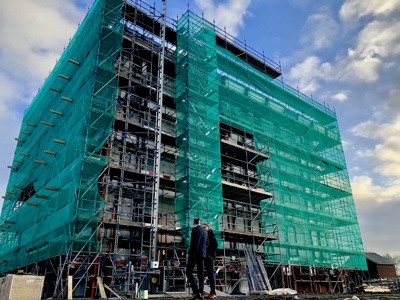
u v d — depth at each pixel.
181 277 20.95
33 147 29.72
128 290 16.97
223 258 23.22
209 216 22.70
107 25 23.69
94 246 18.62
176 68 28.02
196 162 23.55
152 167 24.08
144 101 25.69
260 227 28.41
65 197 19.75
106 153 21.44
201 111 25.80
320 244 31.31
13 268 24.70
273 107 33.66
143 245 19.94
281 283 26.16
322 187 34.44
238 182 29.03
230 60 31.69
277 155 31.48
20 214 26.89
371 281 33.91
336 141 39.75
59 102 26.92
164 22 28.31
